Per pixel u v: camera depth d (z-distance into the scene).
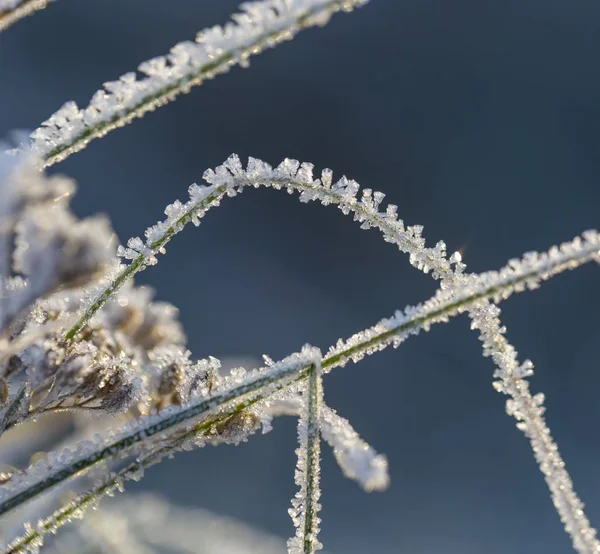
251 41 0.43
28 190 0.40
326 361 0.45
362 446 0.44
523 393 0.47
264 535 0.81
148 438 0.44
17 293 0.40
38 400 0.44
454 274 0.47
